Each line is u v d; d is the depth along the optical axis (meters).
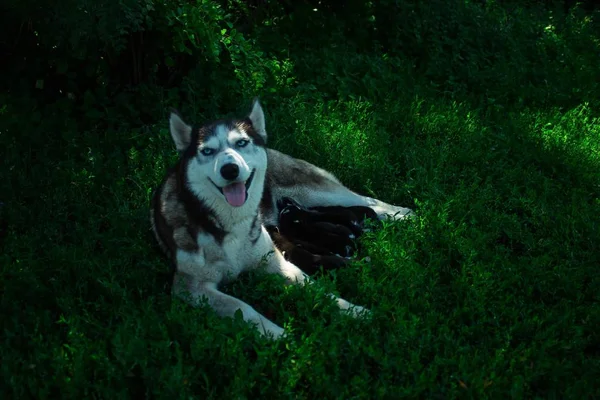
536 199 5.66
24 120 5.72
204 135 4.28
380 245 4.75
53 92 6.15
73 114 6.07
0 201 5.05
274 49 7.30
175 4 6.02
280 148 6.11
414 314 4.05
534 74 8.20
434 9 8.43
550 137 6.73
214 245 4.32
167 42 6.04
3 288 3.97
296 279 4.49
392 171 6.11
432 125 6.70
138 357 3.39
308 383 3.43
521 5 10.45
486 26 8.65
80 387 3.22
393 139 6.68
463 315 4.07
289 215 5.23
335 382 3.40
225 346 3.52
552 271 4.54
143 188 5.30
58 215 4.92
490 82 7.81
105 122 6.07
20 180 5.19
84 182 5.24
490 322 4.02
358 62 7.45
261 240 4.50
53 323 3.86
